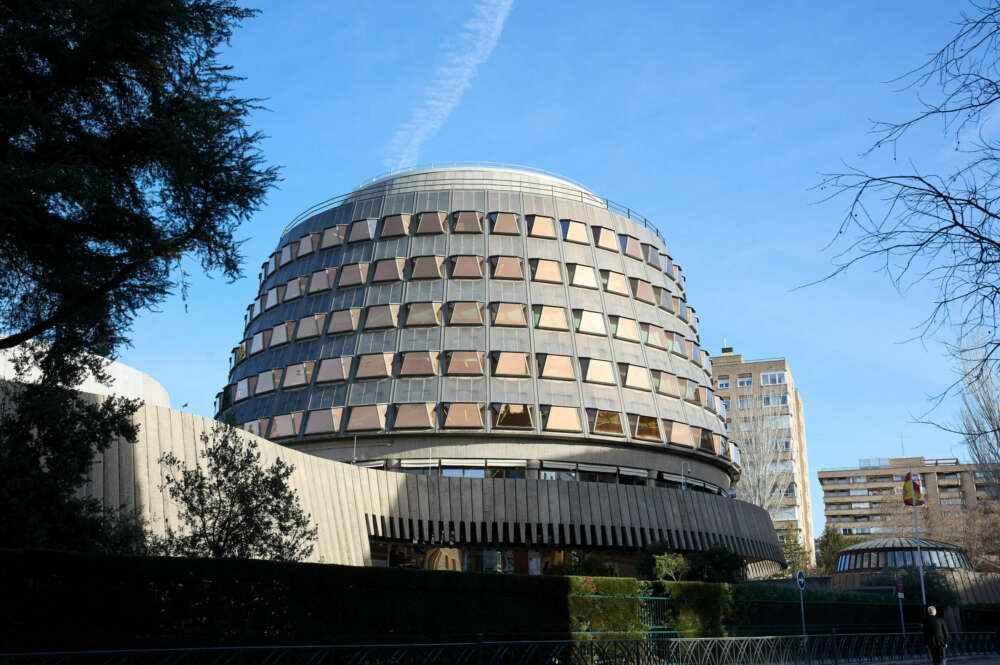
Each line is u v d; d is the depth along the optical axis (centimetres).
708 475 6506
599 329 6197
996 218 920
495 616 2378
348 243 6506
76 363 2000
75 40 1538
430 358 5800
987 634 4991
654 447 6012
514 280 6181
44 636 1527
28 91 1545
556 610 2570
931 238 934
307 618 1900
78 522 1927
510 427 5625
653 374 6297
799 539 11625
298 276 6575
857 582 6222
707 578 5109
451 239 6303
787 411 12406
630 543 5425
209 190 1644
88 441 1994
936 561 6481
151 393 4025
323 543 4034
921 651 4272
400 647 1695
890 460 15950
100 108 1652
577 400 5834
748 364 12800
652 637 2895
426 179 6806
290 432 5803
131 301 1669
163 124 1589
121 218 1523
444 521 5138
